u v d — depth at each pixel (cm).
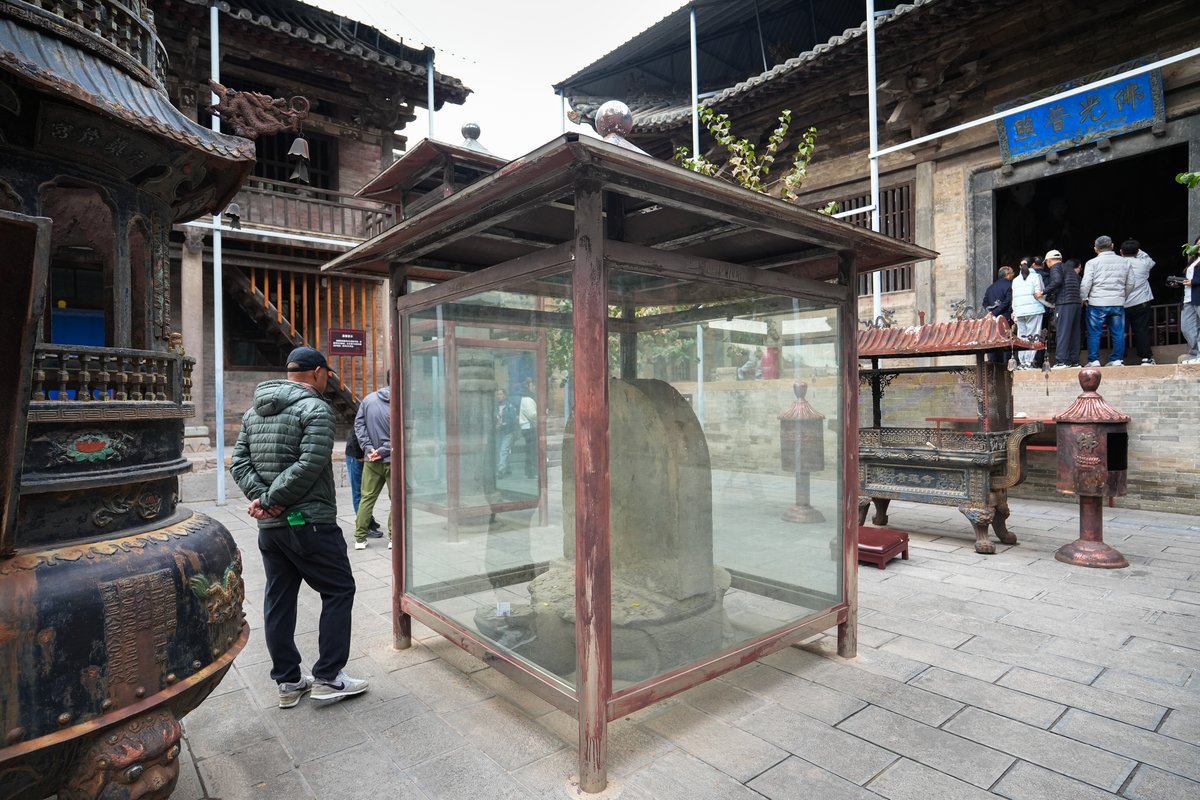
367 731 286
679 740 273
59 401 208
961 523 700
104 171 234
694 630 299
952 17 921
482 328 321
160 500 243
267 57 1127
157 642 210
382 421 612
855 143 1209
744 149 837
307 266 1095
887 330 647
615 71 1688
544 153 212
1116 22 912
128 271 243
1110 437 518
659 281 274
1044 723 280
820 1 1338
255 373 1112
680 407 313
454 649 380
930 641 372
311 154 1250
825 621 336
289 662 307
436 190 504
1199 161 855
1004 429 608
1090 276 829
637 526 294
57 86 194
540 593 300
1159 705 294
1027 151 987
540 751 269
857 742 269
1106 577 489
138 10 259
